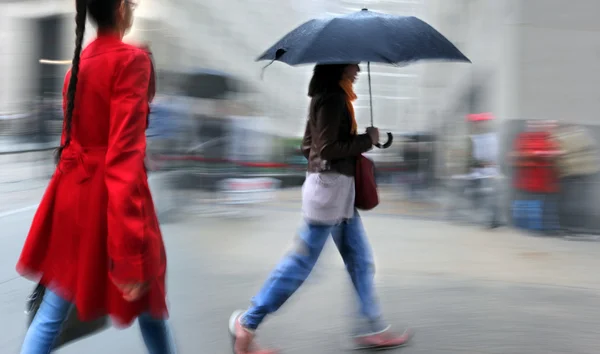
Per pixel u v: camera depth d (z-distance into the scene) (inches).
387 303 169.8
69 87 89.2
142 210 86.0
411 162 383.2
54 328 92.0
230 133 337.1
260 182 317.1
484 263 215.0
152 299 90.4
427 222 288.8
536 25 267.6
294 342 141.2
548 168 264.7
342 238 135.6
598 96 265.1
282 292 127.7
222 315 158.2
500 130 279.0
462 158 317.4
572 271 206.7
